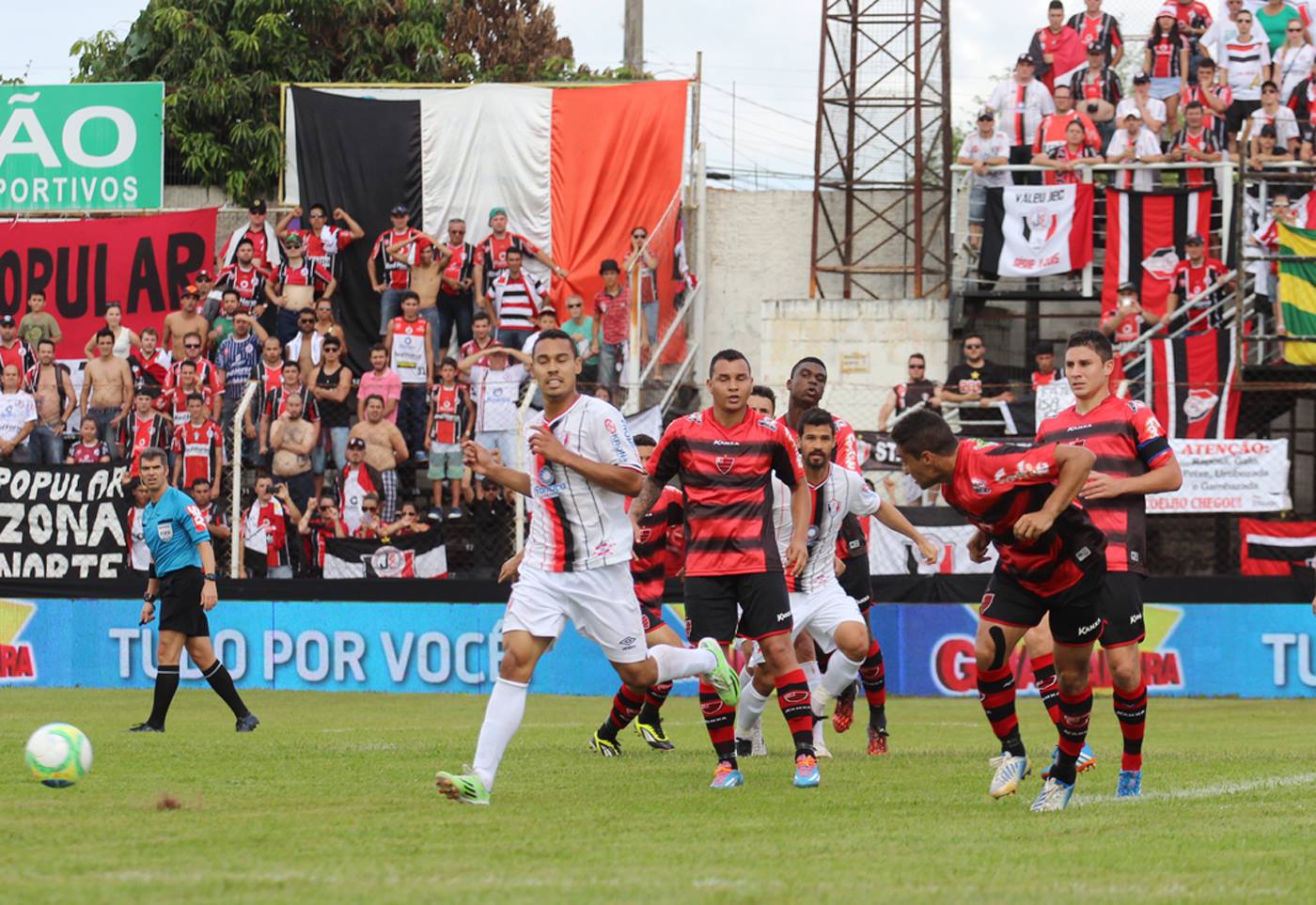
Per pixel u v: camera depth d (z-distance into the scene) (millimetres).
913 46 53969
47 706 34844
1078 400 19750
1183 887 11633
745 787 18625
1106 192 47625
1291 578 39094
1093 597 15734
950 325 51781
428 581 40500
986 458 15570
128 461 42250
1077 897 11141
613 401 44406
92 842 13539
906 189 53969
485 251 48469
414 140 51875
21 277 50969
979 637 16828
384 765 21031
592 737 26797
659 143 51406
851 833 14508
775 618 18547
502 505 42188
